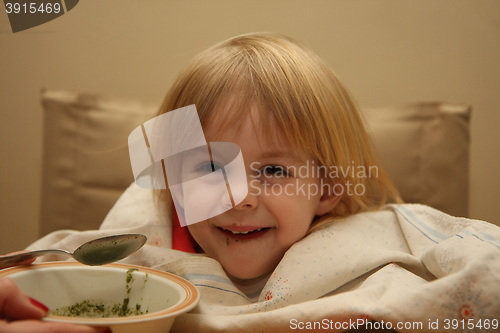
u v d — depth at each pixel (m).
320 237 0.61
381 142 0.97
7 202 1.15
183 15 1.08
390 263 0.56
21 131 1.12
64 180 0.99
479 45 1.08
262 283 0.64
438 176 0.97
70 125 1.01
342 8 1.09
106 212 0.98
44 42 1.09
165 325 0.42
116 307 0.50
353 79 1.10
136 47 1.08
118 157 0.99
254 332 0.46
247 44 0.70
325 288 0.54
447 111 0.99
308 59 0.69
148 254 0.63
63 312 0.49
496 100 1.08
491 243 0.50
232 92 0.61
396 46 1.09
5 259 0.52
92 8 1.08
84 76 1.10
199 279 0.57
